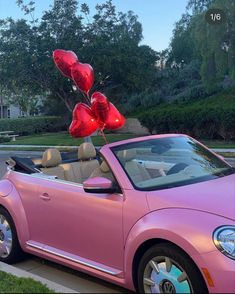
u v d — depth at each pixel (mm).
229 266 3707
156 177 4777
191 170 4961
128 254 4289
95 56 32062
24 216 5613
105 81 34531
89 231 4738
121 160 4789
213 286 3721
